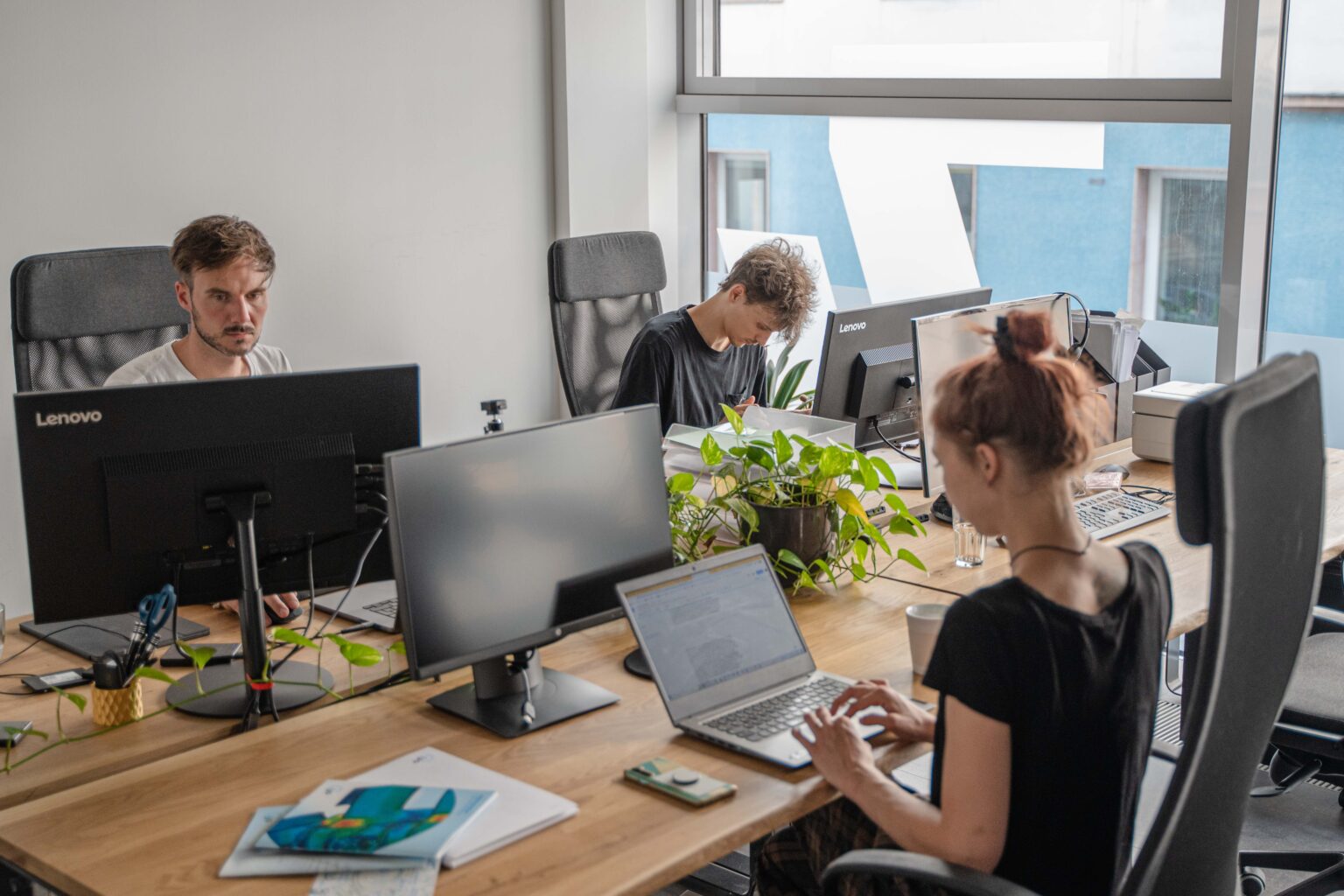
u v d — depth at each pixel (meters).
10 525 3.55
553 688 2.02
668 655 1.90
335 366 4.16
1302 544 1.50
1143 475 3.22
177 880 1.50
